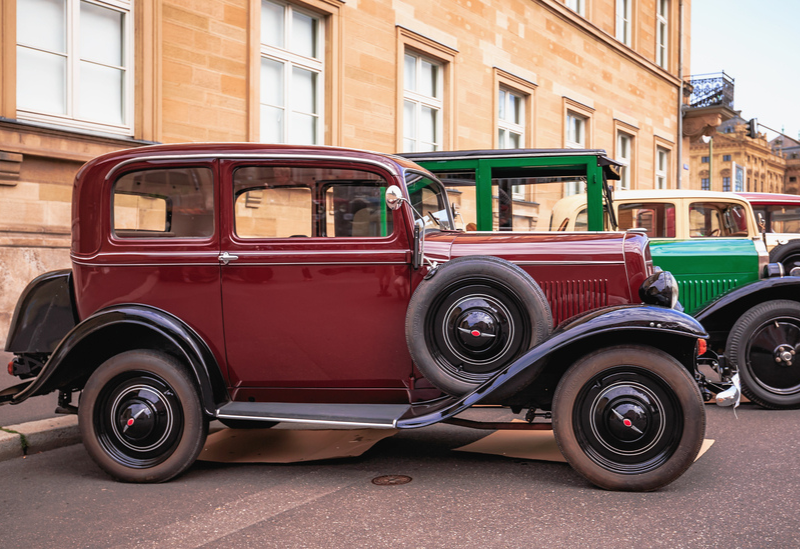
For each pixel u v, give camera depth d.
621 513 3.30
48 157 7.82
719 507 3.35
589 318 3.67
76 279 4.28
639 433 3.58
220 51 9.70
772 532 3.02
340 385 4.16
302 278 4.08
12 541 3.12
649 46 22.58
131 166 4.19
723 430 4.98
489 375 3.86
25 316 4.36
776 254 9.35
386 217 4.07
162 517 3.39
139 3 8.69
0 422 5.00
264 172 4.11
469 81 14.48
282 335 4.11
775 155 81.00
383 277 4.04
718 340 6.15
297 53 11.06
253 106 10.09
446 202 5.04
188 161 4.14
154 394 3.98
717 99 24.98
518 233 4.39
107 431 4.03
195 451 3.98
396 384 4.12
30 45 7.87
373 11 12.06
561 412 3.67
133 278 4.18
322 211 4.11
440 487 3.78
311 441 4.89
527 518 3.26
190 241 4.14
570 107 18.06
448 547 2.93
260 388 4.21
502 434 5.04
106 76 8.57
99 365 4.26
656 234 7.68
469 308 3.88
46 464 4.45
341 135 11.45
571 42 18.06
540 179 6.57
